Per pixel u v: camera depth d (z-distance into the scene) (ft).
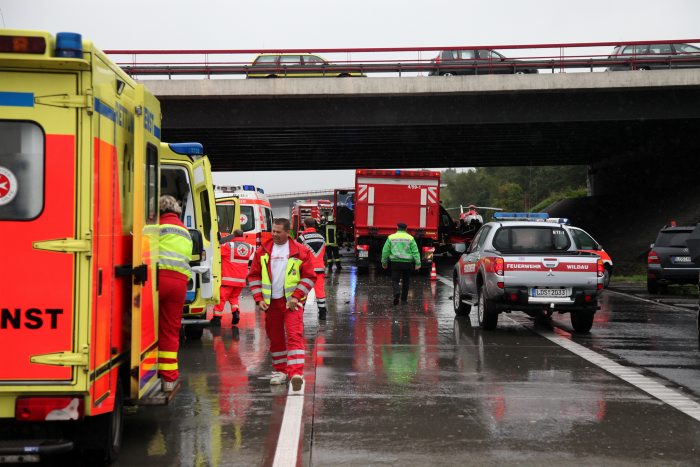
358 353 36.19
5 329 16.65
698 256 40.24
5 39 16.15
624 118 100.73
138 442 21.47
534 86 97.25
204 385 29.01
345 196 116.67
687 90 98.99
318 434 22.35
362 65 101.55
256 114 101.60
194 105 101.09
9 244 16.61
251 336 41.78
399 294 57.77
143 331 20.56
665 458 20.20
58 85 16.63
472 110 101.24
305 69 100.63
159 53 98.12
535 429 22.93
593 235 133.18
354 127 104.78
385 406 25.66
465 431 22.68
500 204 360.28
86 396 16.88
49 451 17.06
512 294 42.91
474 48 99.40
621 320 50.65
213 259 39.32
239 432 22.54
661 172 137.69
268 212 88.02
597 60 100.37
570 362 34.19
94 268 16.93
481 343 39.65
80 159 16.69
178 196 39.19
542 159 160.45
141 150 19.52
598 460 20.02
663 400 26.73
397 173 92.68
